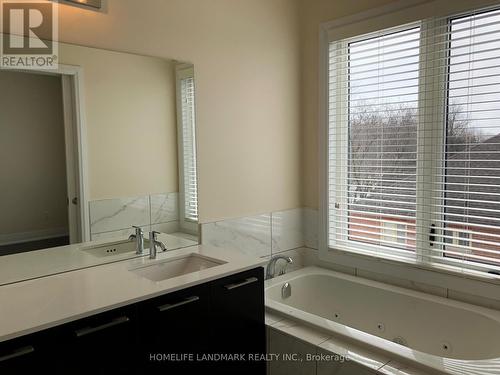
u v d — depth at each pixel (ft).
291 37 9.49
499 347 6.68
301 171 10.00
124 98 6.75
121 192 6.80
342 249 9.43
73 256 6.28
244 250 8.75
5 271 5.63
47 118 5.99
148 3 6.94
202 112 7.82
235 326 6.16
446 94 7.65
